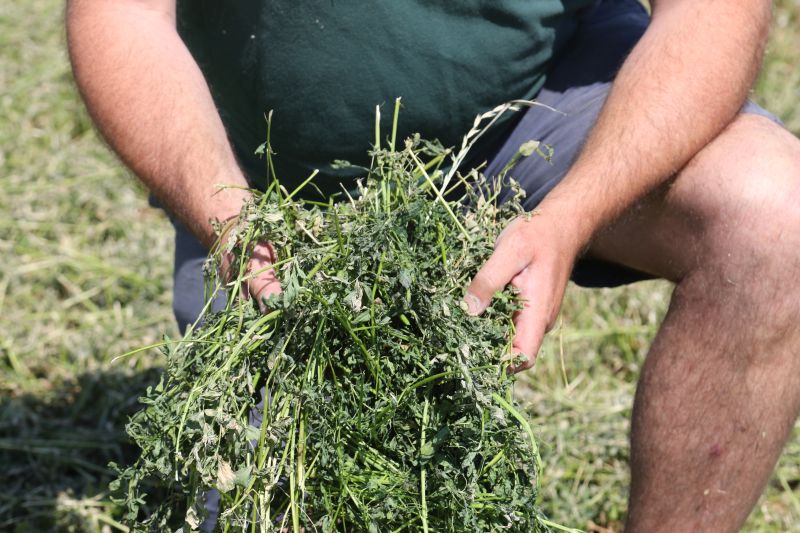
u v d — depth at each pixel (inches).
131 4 104.7
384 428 84.0
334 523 83.8
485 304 86.1
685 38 99.3
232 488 79.9
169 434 82.4
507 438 83.9
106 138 101.5
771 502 149.6
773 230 94.2
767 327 95.2
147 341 175.8
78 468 153.3
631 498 105.7
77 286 191.5
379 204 91.2
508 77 109.0
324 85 108.3
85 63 101.9
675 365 99.8
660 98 96.7
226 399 82.3
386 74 107.4
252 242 88.4
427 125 110.1
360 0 105.9
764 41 103.3
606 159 95.4
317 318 84.3
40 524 142.8
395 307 84.4
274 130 112.6
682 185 98.3
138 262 195.6
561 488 146.5
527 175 112.3
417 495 83.8
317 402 82.7
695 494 101.5
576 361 173.5
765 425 98.4
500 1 105.9
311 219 89.0
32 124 242.7
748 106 107.2
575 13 114.7
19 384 168.4
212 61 114.7
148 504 141.2
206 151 96.3
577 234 92.5
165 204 102.5
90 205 213.0
